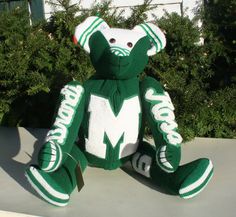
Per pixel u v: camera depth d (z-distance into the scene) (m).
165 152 0.80
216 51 1.40
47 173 0.80
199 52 1.39
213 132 1.24
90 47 0.87
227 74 1.46
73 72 1.37
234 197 0.85
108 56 0.83
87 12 1.48
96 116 0.85
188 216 0.78
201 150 1.12
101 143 0.85
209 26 1.44
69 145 0.83
